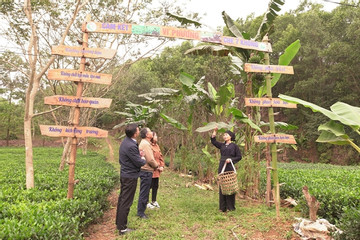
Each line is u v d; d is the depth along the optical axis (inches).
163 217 207.8
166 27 183.3
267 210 223.3
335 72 874.1
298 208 214.7
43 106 668.7
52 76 169.9
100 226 194.2
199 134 414.0
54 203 163.2
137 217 203.0
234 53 279.9
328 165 744.3
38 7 290.5
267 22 257.9
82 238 153.0
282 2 244.8
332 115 150.2
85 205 174.2
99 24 177.2
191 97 337.1
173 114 459.5
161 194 297.9
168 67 1192.2
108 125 1539.1
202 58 1053.2
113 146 1159.0
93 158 644.1
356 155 892.0
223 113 337.4
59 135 171.2
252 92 272.4
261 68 196.7
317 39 962.1
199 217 205.6
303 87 944.3
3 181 261.7
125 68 509.0
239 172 262.1
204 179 386.9
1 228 113.9
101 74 175.3
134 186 176.6
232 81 514.3
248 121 232.4
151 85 1076.5
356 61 828.0
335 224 174.9
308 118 983.0
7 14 278.1
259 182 278.7
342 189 219.0
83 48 174.4
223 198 220.7
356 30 810.2
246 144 277.3
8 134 1310.3
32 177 225.0
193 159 386.6
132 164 175.6
